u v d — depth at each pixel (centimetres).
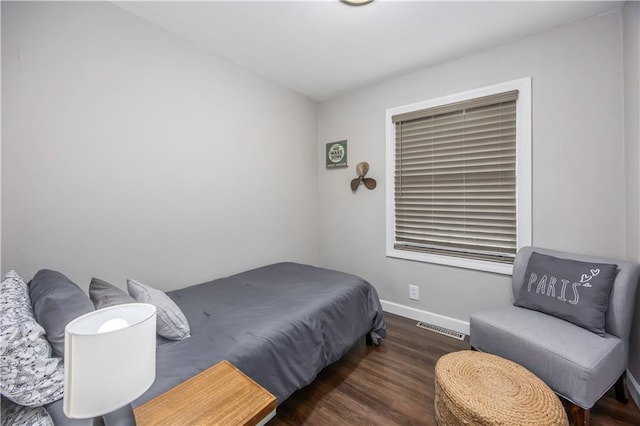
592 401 131
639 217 161
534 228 214
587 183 192
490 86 228
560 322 163
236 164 257
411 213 282
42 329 86
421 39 215
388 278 299
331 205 346
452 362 147
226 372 107
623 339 153
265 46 226
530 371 148
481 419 112
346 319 196
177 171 212
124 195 184
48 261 154
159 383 104
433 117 263
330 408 161
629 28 167
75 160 162
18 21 142
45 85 151
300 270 259
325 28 202
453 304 257
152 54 196
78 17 162
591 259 175
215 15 187
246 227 269
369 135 307
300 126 327
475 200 243
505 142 226
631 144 169
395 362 206
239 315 162
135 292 140
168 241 208
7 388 77
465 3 175
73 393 57
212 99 235
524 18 190
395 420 151
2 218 140
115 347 60
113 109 177
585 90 191
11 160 141
